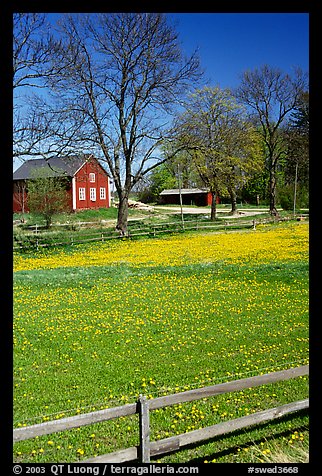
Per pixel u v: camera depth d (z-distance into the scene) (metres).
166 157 40.03
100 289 18.89
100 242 36.47
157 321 13.81
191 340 11.92
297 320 13.48
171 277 21.02
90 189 60.28
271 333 12.30
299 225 40.91
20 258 30.69
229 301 16.06
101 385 9.11
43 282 20.53
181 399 5.93
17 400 8.40
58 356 10.89
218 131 43.50
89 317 14.45
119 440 7.04
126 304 16.14
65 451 6.73
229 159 42.75
